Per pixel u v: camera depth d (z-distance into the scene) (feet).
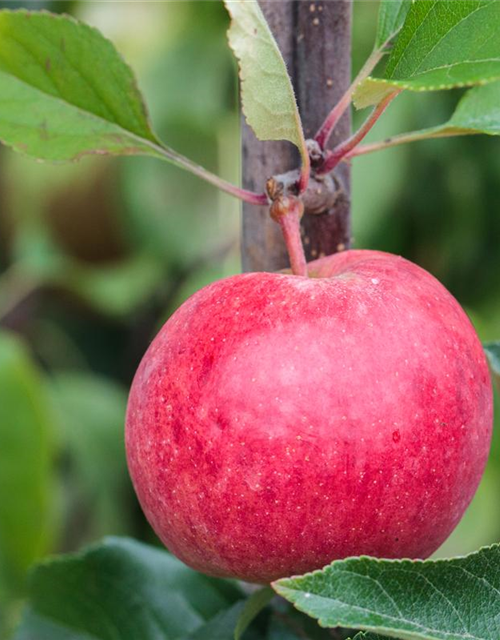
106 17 3.10
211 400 1.64
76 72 1.80
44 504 2.58
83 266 3.20
